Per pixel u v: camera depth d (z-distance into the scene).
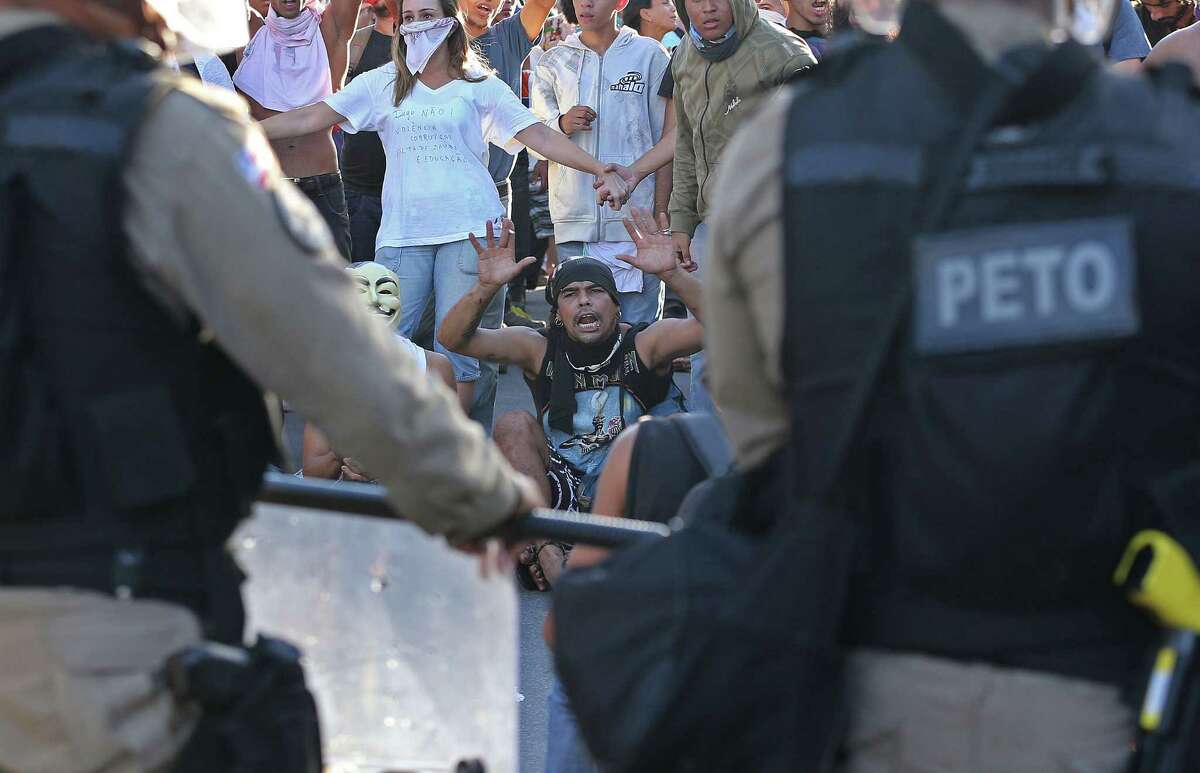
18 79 6.98
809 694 6.64
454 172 24.95
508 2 36.06
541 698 17.09
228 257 6.86
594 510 10.70
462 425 7.56
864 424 6.61
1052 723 6.62
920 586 6.67
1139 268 6.41
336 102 25.30
